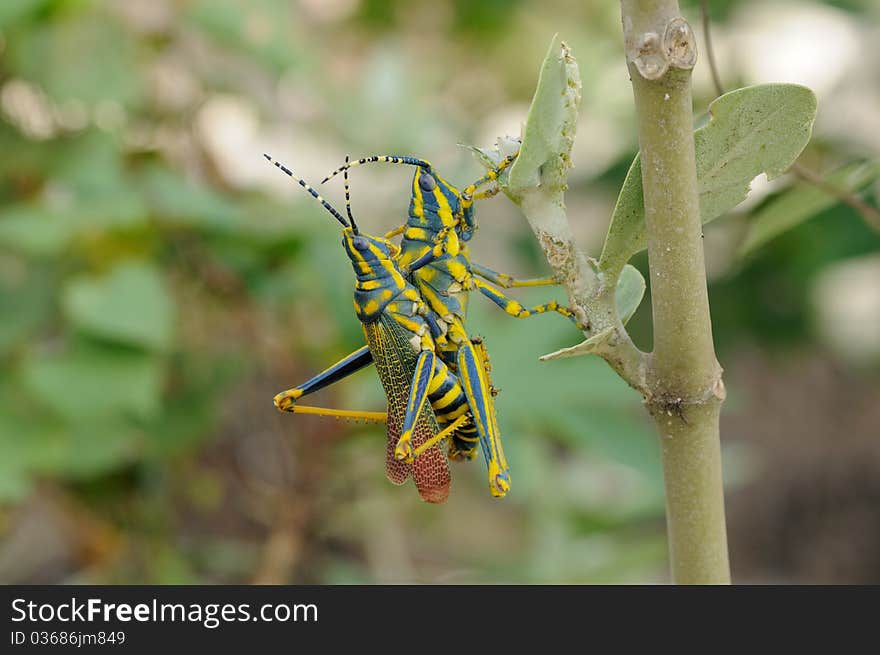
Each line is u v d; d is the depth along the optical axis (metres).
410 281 0.41
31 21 0.52
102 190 0.53
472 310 0.53
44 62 0.52
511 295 0.66
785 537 0.82
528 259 0.67
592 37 0.76
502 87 0.80
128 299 0.49
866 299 0.83
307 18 0.77
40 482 0.54
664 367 0.36
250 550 0.59
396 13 0.79
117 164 0.53
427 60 0.78
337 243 0.53
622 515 0.58
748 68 0.64
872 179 0.42
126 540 0.55
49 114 0.54
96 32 0.53
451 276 0.41
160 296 0.50
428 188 0.40
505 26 0.79
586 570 0.54
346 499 0.55
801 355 0.72
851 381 0.87
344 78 0.70
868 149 0.63
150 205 0.52
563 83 0.36
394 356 0.41
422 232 0.41
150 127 0.56
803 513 0.83
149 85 0.55
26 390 0.51
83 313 0.49
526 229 0.68
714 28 0.62
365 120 0.56
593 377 0.52
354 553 0.67
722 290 0.66
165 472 0.56
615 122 0.70
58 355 0.49
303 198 0.54
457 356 0.41
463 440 0.42
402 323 0.41
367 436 0.53
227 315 0.55
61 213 0.51
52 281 0.52
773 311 0.67
